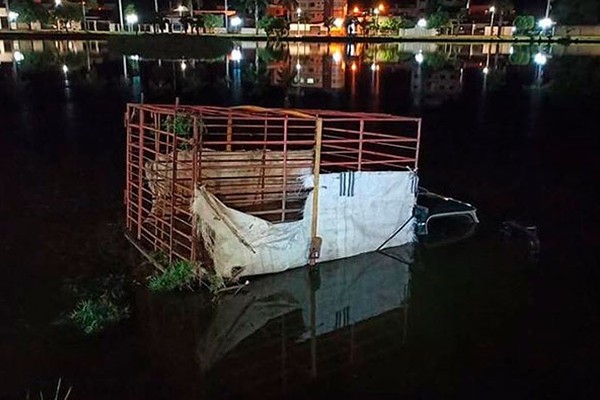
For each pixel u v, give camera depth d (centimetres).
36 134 2569
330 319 1040
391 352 948
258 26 10219
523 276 1224
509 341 984
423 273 1222
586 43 9506
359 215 1247
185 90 4116
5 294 1087
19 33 9225
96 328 978
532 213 1625
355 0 11331
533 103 3656
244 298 1088
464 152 2353
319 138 1152
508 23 11362
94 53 6844
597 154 2359
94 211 1538
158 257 1200
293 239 1175
